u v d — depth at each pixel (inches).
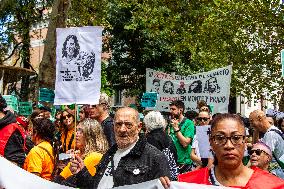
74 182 224.1
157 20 895.1
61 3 643.5
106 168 217.0
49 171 275.9
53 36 642.2
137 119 217.5
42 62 643.5
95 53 310.0
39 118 281.3
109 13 1069.1
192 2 885.8
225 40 995.3
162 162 213.3
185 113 443.8
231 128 168.9
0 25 1081.4
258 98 1038.4
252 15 975.6
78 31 313.3
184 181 185.9
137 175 209.8
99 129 248.5
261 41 998.4
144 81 1107.3
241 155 170.9
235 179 174.1
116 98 1322.6
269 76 1013.8
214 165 179.5
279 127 402.3
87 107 342.6
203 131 348.5
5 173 212.8
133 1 924.6
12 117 283.3
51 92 478.3
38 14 1085.1
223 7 975.6
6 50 1123.9
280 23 967.0
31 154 273.0
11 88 972.6
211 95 532.7
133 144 216.4
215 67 1020.5
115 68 1116.5
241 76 1032.2
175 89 549.3
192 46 972.6
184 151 386.6
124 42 1091.9
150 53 1069.8
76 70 311.7
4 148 276.5
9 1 992.9
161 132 324.8
